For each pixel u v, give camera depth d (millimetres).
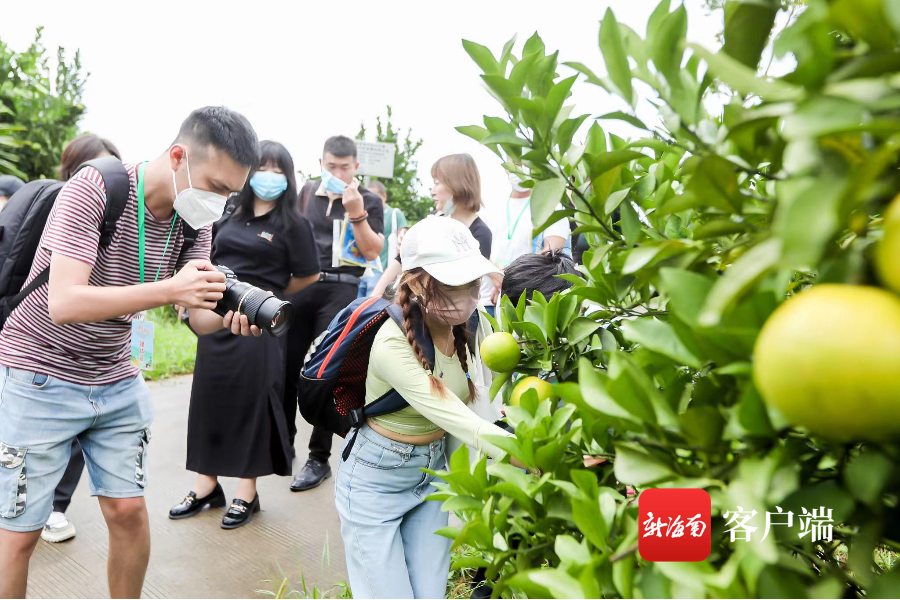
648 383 841
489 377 2383
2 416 1861
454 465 1310
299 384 1949
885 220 607
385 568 1785
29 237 1950
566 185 1085
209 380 2949
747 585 776
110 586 2084
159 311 9805
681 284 766
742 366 733
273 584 2445
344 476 1945
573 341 1464
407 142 15883
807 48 685
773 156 793
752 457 778
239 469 2939
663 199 1199
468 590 2252
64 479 2902
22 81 9141
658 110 920
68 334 1899
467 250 1803
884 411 547
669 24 815
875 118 601
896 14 602
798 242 593
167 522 3018
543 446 1134
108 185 1871
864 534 793
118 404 2031
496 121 1109
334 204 3793
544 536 1146
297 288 3268
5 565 1841
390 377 1794
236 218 3117
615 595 911
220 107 2047
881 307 562
